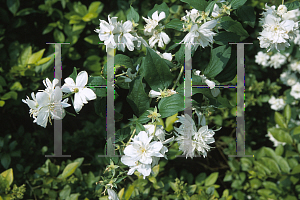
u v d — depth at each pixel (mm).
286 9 950
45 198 1885
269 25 937
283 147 2113
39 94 802
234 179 2301
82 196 1868
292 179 1842
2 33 1946
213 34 850
